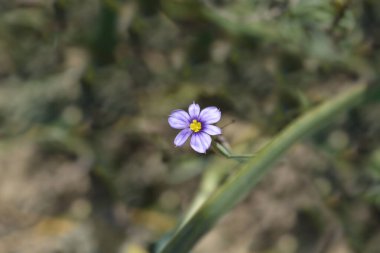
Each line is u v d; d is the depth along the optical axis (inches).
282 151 12.8
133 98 15.0
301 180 14.6
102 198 14.6
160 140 14.8
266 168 12.5
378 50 14.6
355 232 14.3
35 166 14.7
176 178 14.6
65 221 14.4
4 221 14.3
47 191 14.5
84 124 14.9
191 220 12.4
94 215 14.5
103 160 14.7
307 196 14.5
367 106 14.7
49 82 15.0
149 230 14.4
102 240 14.3
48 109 14.9
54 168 14.7
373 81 13.7
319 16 14.1
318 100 14.8
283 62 15.0
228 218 14.4
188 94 15.0
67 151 14.8
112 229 14.4
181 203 14.5
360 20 14.4
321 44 14.5
